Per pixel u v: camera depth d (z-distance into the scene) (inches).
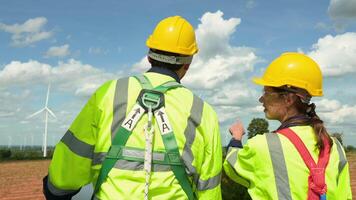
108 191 112.4
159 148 113.7
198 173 117.7
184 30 126.0
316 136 133.3
